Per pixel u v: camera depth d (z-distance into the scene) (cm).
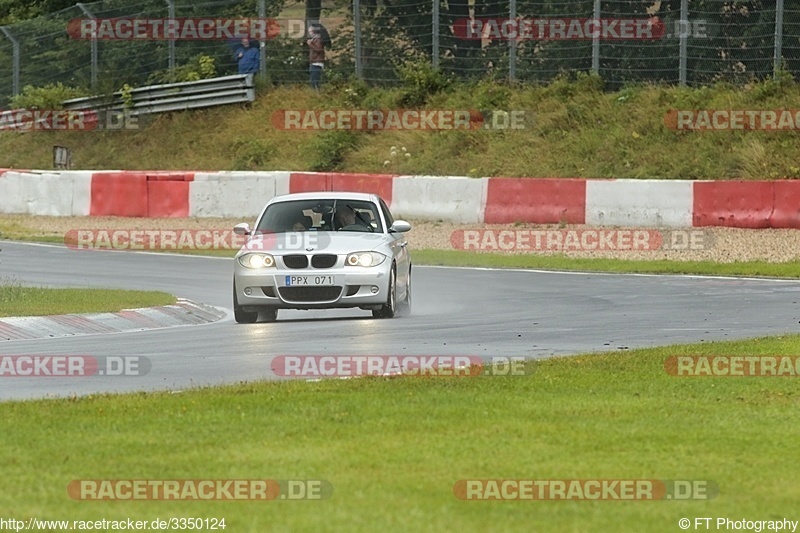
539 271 6606
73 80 11650
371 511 1741
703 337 3997
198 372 3294
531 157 9381
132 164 10619
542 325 4397
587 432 2325
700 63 9719
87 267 6819
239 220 8906
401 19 10831
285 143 10319
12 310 4616
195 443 2220
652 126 9325
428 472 1984
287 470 1995
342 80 10838
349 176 8744
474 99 10175
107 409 2588
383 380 3002
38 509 1775
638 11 9956
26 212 9675
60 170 10156
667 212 7806
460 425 2386
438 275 6462
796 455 2133
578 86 9988
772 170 8581
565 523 1691
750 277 6188
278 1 11462
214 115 10962
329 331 4256
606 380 2986
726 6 9525
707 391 2830
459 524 1677
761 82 9481
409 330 4256
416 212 8556
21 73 11800
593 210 7981
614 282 6031
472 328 4316
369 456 2103
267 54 11150
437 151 9719
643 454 2134
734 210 7669
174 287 5916
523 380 2988
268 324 4600
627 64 10019
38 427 2392
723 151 8950
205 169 10288
